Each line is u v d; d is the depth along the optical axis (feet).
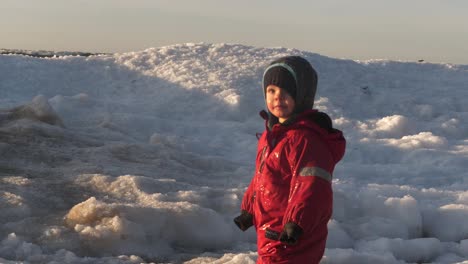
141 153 26.30
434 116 43.21
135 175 22.72
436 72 54.80
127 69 46.73
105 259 15.98
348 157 31.14
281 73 9.96
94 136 29.43
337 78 46.75
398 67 54.29
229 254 16.15
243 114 38.99
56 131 27.73
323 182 9.67
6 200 18.74
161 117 38.17
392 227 19.51
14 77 44.27
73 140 27.43
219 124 36.63
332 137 10.00
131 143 27.30
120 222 17.10
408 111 43.55
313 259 10.09
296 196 9.63
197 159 26.99
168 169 24.76
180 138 31.37
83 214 17.65
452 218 20.63
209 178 24.84
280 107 10.07
